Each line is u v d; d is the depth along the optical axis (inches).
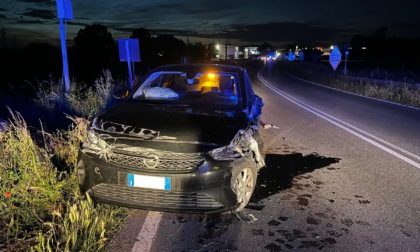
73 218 116.2
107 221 125.6
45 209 131.0
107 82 390.0
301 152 242.8
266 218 141.4
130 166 124.0
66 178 150.7
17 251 107.1
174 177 121.6
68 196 139.2
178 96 177.0
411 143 274.5
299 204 156.3
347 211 150.6
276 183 182.1
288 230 132.4
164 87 194.2
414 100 524.1
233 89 184.2
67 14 314.8
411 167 214.1
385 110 460.8
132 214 137.6
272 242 123.5
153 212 140.2
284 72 1825.8
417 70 1288.1
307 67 1862.7
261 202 157.2
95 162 127.4
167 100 172.6
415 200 164.2
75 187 143.8
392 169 209.3
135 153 125.3
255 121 166.9
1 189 131.3
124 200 125.6
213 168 124.6
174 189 122.3
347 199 163.6
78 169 133.3
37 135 200.8
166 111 154.3
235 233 128.3
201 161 124.3
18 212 124.6
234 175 130.3
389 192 173.3
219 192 126.1
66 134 201.2
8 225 118.0
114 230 124.7
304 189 174.7
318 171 203.0
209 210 125.7
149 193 123.9
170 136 128.4
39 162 143.0
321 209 151.9
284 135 295.9
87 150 131.6
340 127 335.3
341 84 827.4
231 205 129.6
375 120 379.6
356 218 144.3
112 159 126.6
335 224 138.6
